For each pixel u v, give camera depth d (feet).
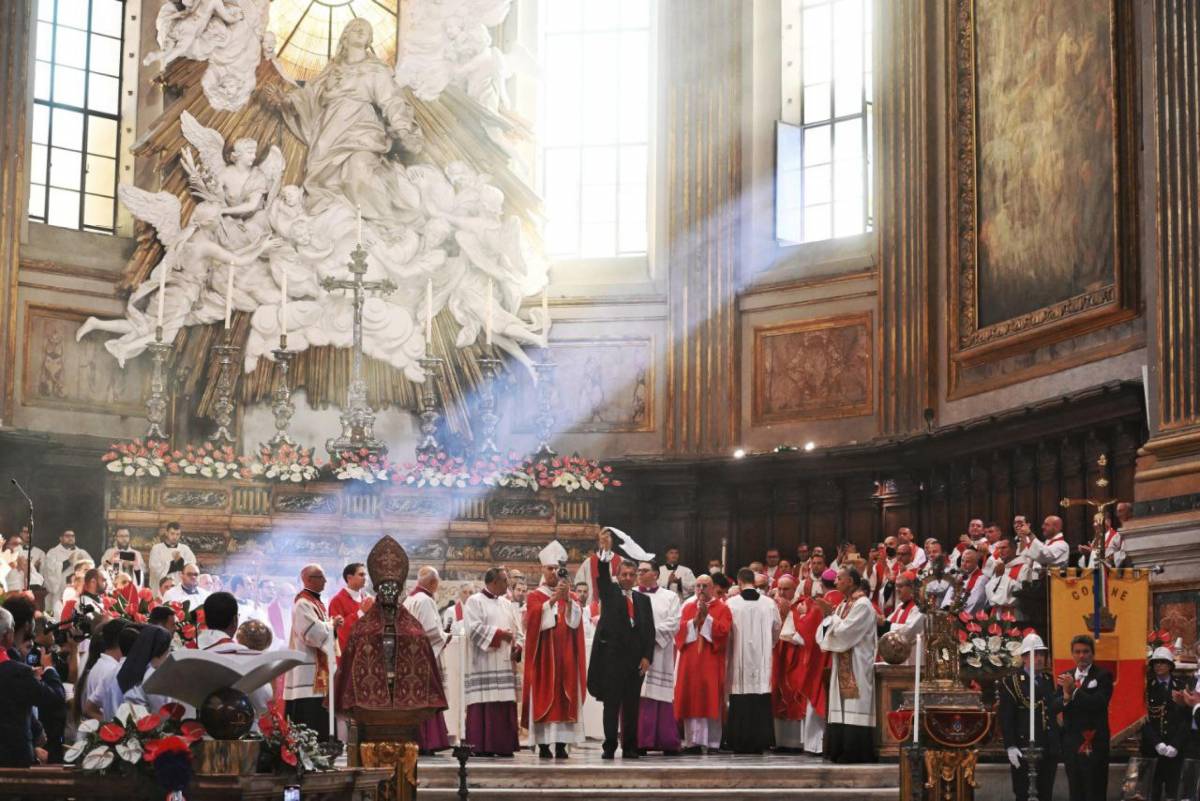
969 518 65.05
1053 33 61.16
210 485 66.13
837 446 70.69
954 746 31.32
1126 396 54.95
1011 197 63.82
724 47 79.71
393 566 33.37
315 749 26.45
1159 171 52.31
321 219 75.36
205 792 24.31
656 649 46.85
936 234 69.36
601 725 54.29
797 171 78.64
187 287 73.51
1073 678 39.29
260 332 74.08
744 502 75.36
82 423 72.43
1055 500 59.62
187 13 75.31
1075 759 38.55
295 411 75.20
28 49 73.15
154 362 69.97
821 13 78.74
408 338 75.61
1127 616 42.37
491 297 74.79
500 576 45.65
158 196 73.61
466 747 32.81
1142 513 50.29
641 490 76.69
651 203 81.30
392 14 81.30
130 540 64.64
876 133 72.95
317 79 77.41
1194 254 50.60
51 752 31.73
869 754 43.45
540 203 79.51
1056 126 60.90
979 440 63.10
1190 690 40.29
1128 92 56.90
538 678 45.03
